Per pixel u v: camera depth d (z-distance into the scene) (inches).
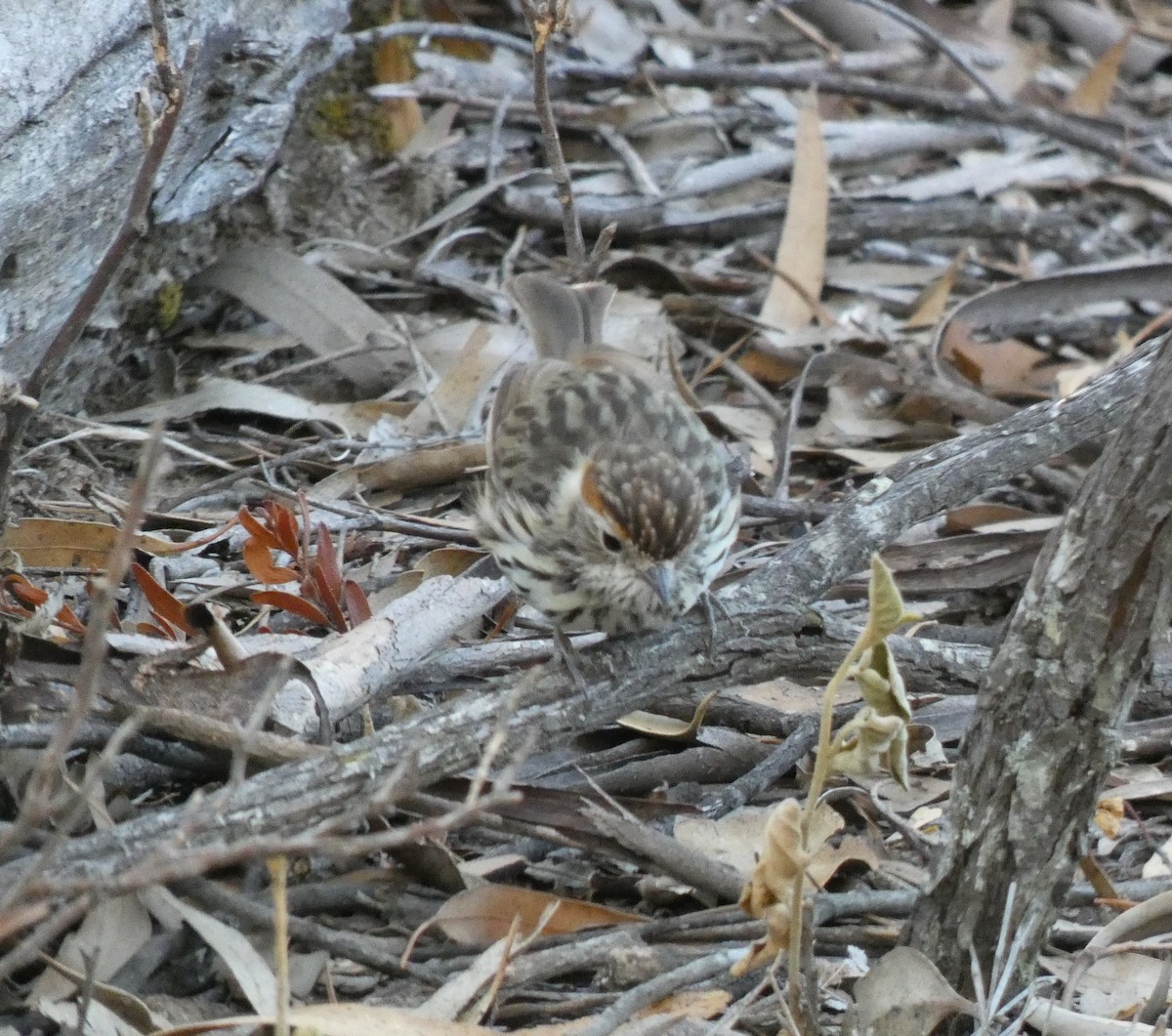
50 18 424.8
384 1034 279.9
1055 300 643.5
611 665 356.8
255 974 298.7
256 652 362.9
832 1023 312.3
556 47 747.4
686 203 693.9
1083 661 285.3
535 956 314.7
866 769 268.7
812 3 816.3
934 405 585.6
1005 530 515.8
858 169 743.1
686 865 332.8
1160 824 398.6
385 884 342.0
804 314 638.5
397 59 655.1
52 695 317.4
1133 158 750.5
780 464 527.2
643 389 404.2
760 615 376.8
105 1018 290.7
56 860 287.9
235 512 482.9
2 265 439.2
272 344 572.1
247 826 298.0
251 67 518.6
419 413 538.3
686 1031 297.6
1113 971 335.6
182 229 546.6
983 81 741.3
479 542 451.2
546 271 621.0
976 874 301.0
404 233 637.9
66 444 504.1
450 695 391.5
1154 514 275.6
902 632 458.9
